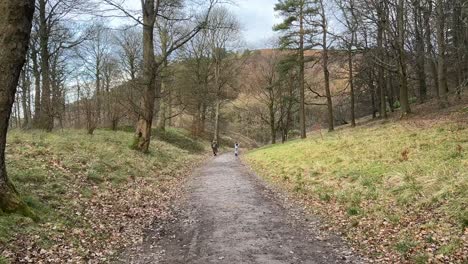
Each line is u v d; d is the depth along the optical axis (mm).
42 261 6168
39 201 8406
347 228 8750
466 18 22875
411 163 12688
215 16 43719
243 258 6922
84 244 7281
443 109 24547
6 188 7355
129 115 34375
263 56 47406
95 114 24828
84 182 11375
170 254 7203
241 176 19359
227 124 66625
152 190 13594
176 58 41562
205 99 47719
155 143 29578
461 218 7480
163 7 22281
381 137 19672
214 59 46906
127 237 8156
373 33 27859
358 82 38938
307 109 56531
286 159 22609
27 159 11391
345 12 28328
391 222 8453
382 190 11023
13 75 7238
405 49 28312
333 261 6734
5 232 6516
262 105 52969
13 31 7113
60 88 34406
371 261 6656
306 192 13453
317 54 34281
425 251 6699
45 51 21938
